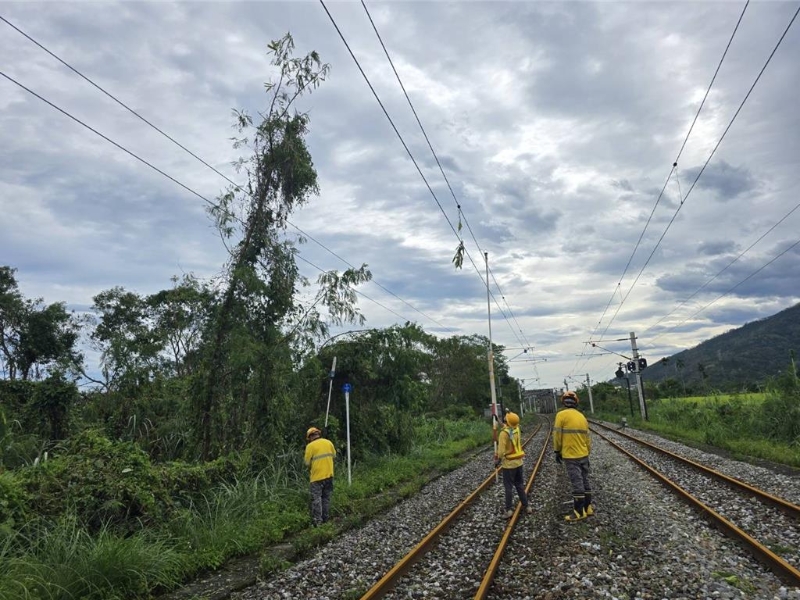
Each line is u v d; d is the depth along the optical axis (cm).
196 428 1357
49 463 870
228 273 1383
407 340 1931
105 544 698
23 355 3131
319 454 1059
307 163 1454
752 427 2266
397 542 859
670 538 752
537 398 12925
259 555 848
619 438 2923
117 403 1588
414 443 2261
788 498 1023
